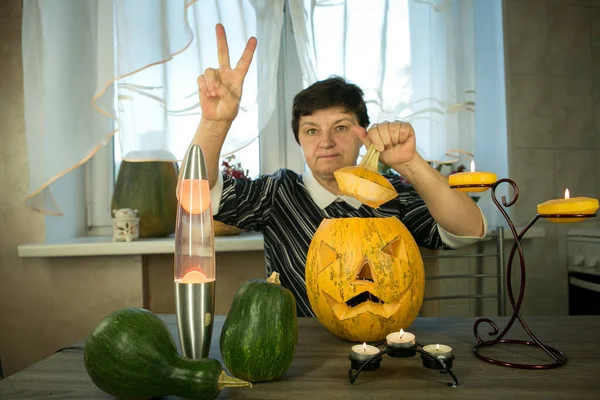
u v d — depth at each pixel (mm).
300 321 900
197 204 579
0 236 1657
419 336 766
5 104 1664
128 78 1505
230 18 1603
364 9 1638
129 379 488
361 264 715
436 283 1771
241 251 1773
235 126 1620
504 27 1872
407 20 1688
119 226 1603
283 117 1961
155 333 512
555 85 1908
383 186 714
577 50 1927
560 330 792
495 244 1795
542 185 1899
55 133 1545
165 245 1560
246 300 570
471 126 1708
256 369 544
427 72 1683
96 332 509
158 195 1688
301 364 632
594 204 589
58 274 1648
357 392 527
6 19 1678
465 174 657
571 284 1843
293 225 1197
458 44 1705
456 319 891
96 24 1598
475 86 1752
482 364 619
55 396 533
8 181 1659
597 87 1938
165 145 1554
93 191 1920
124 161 1690
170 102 1594
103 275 1645
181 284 571
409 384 548
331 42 1642
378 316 704
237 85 852
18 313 1657
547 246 1865
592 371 587
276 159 1964
